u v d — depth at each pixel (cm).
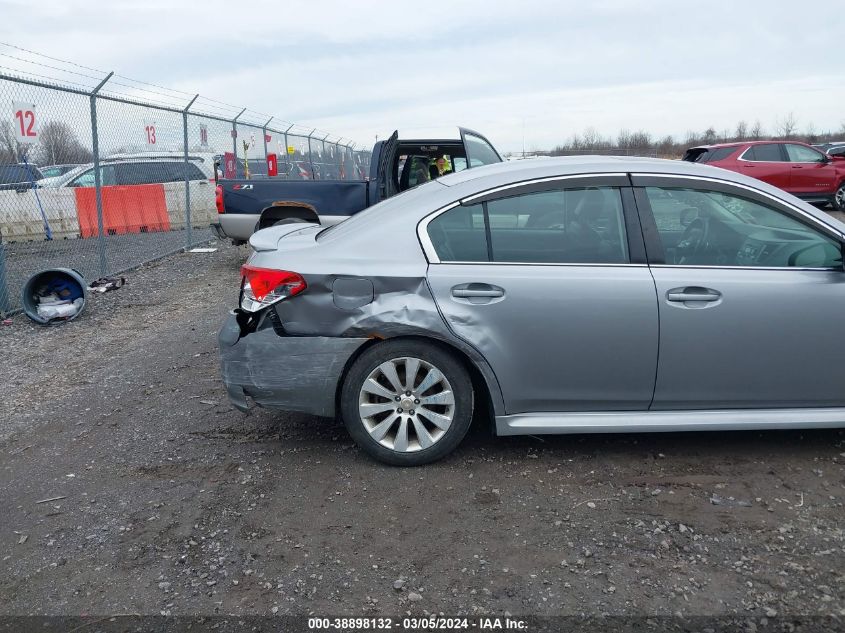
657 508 354
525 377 387
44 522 356
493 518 347
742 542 322
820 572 299
